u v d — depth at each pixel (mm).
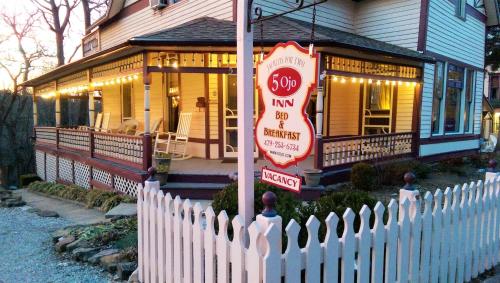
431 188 8133
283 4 9172
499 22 14227
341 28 11344
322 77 7035
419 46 10453
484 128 20375
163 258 3109
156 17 11555
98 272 4055
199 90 9281
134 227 5340
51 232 6004
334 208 3098
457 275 3408
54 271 4148
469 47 13320
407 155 10258
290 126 2732
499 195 3930
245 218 2752
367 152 8805
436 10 10945
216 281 2541
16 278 3990
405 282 2820
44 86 14781
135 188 7832
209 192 6973
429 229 3021
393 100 10734
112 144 8883
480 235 3682
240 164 2781
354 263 2463
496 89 26969
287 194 3119
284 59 2783
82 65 9969
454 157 12508
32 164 22422
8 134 21828
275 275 2074
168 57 8852
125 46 6891
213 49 7148
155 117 11047
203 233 2584
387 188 7883
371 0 11445
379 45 9227
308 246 2215
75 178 11164
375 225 2582
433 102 11258
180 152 9945
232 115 9141
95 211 7703
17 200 9492
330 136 10961
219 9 9016
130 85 12422
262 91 3047
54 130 13227
